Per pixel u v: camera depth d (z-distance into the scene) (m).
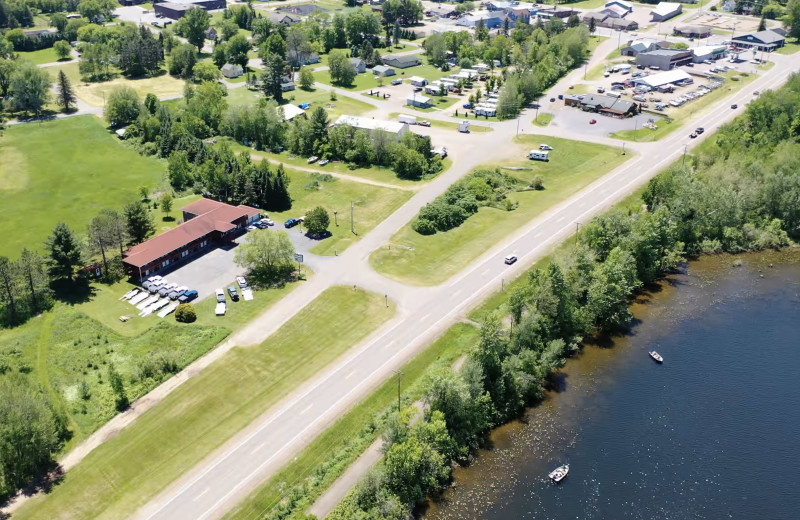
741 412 111.75
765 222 168.75
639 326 134.00
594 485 97.88
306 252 156.38
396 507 90.12
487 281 142.12
